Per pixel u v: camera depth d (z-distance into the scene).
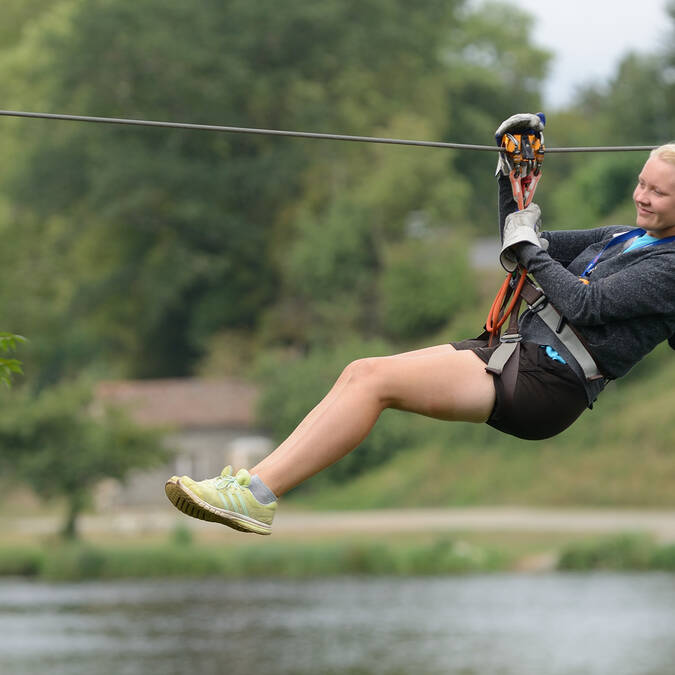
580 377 15.59
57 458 134.62
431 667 72.44
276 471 14.70
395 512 156.75
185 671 71.88
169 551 122.25
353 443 14.81
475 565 118.06
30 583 117.00
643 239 16.14
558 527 131.50
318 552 121.12
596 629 83.62
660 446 151.38
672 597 96.88
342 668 72.75
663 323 15.74
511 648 77.81
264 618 91.56
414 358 15.18
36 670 71.81
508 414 15.38
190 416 196.75
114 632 86.25
